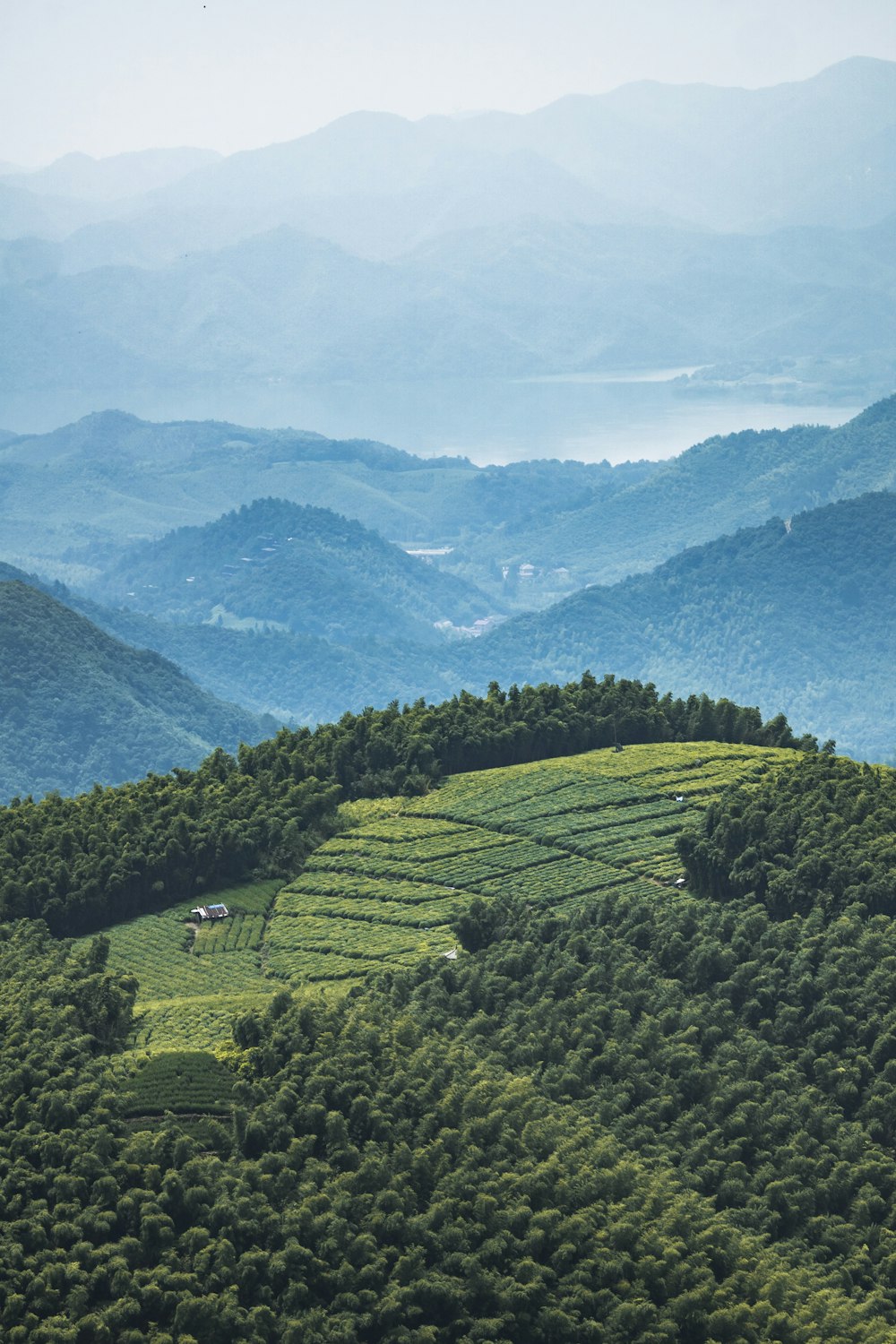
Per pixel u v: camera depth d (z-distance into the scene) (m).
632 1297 129.38
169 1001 174.25
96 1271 125.31
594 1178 136.88
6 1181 132.12
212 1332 123.25
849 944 173.38
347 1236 129.75
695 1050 156.62
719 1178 145.50
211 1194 132.00
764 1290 131.12
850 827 195.25
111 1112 140.38
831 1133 150.62
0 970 172.25
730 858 196.88
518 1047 157.25
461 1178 134.88
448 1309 128.12
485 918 184.25
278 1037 149.25
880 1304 135.00
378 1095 142.12
